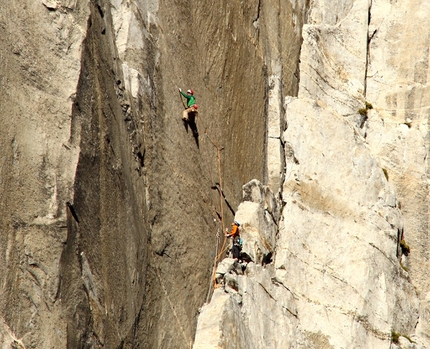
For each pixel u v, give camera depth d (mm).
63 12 59344
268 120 101000
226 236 84750
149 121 72062
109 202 61250
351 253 97125
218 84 88500
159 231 71562
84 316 55281
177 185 76500
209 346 72750
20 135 53812
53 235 53844
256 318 82312
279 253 93375
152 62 74562
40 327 51625
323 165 101062
